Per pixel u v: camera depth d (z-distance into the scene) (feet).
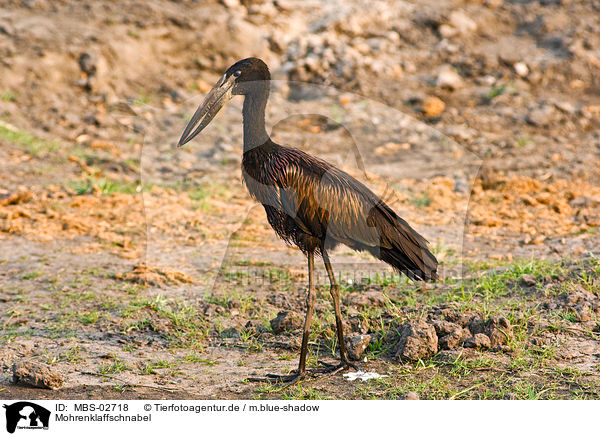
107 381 27.99
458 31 86.38
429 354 29.45
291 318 33.24
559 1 91.04
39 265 42.60
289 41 84.07
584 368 28.02
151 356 30.89
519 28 87.61
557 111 72.54
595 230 48.08
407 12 89.61
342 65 79.36
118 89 75.66
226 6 86.84
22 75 74.28
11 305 36.52
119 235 48.03
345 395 26.84
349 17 86.38
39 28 78.84
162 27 82.07
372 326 32.50
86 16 82.12
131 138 67.56
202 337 32.99
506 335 30.17
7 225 48.73
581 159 63.67
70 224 49.19
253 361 30.58
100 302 36.91
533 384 26.78
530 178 59.36
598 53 82.07
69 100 73.41
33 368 27.27
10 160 62.28
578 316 32.07
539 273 37.70
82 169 61.67
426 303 34.99
